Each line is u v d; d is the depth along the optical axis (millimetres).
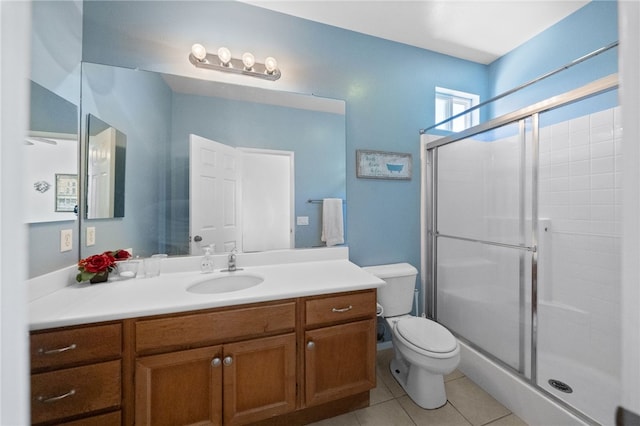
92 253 1425
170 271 1569
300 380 1298
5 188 248
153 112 1573
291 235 1857
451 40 2135
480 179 1993
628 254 266
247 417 1199
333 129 1952
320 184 1926
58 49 1259
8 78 250
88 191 1413
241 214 1752
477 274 1974
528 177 1733
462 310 2055
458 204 2109
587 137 1688
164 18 1599
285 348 1265
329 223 1949
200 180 1662
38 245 1143
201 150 1664
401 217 2201
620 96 270
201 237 1662
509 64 2291
